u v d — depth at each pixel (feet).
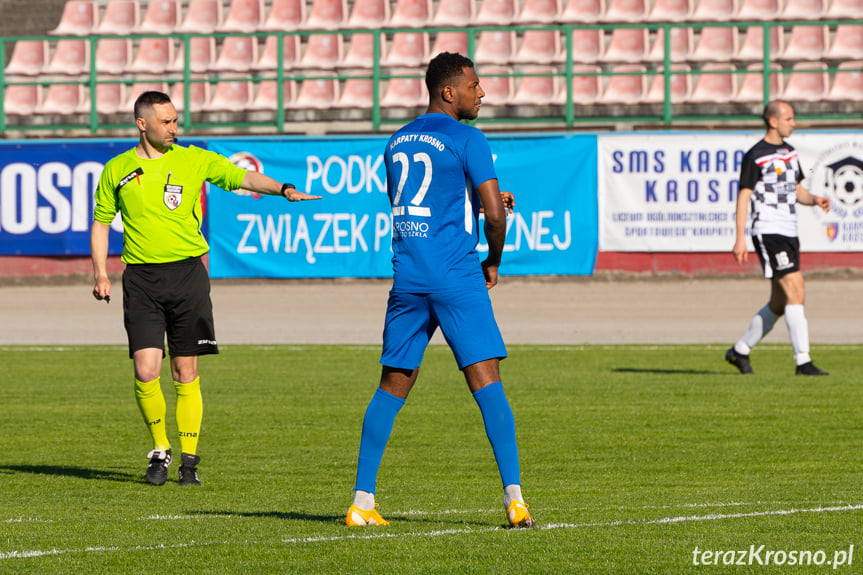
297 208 243.40
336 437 100.83
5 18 341.41
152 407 79.87
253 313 217.56
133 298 79.25
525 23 315.37
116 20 329.31
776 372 142.20
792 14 307.17
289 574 52.26
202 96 311.47
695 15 309.22
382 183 242.17
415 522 64.23
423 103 301.84
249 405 119.24
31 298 238.48
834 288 232.73
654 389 127.75
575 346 172.04
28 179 247.70
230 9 326.24
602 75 266.77
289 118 305.12
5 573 52.95
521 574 52.11
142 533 61.57
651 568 53.21
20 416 112.98
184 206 79.00
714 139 239.30
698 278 244.42
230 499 74.38
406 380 62.59
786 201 135.03
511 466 61.21
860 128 255.50
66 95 317.22
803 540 59.11
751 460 88.17
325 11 323.78
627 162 241.14
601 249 242.99
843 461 87.61
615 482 79.77
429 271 59.88
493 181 59.31
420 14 320.91
